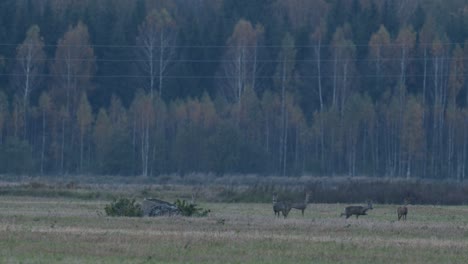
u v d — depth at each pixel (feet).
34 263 309.01
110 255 330.54
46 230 409.90
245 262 318.45
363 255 337.11
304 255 334.85
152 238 378.12
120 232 402.93
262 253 338.95
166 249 345.72
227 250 345.92
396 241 380.78
